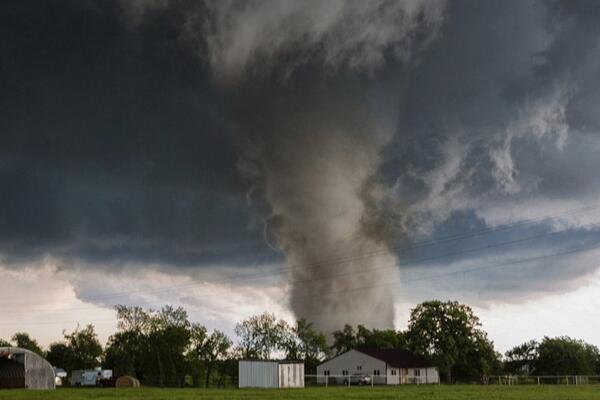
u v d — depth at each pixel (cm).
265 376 9719
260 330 14825
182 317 13938
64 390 8419
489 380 13375
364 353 13625
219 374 13950
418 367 13662
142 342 13712
